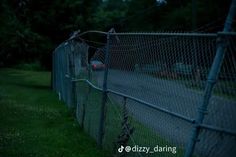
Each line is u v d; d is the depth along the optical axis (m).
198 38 4.54
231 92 3.99
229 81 4.02
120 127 6.95
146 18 43.12
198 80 4.55
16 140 8.16
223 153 4.15
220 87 4.13
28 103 14.80
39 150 7.52
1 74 34.50
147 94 5.88
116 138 7.11
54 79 21.34
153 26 42.78
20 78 31.53
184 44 4.80
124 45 6.80
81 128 9.95
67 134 9.16
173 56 5.07
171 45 5.11
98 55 8.87
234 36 3.96
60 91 16.75
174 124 5.17
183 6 40.19
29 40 26.09
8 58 32.22
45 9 27.92
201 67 4.51
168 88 5.21
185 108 4.80
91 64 9.42
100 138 7.92
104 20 32.91
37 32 28.05
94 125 8.64
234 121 3.99
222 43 4.06
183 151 4.93
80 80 10.44
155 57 5.60
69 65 13.20
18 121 10.53
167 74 5.24
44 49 27.31
